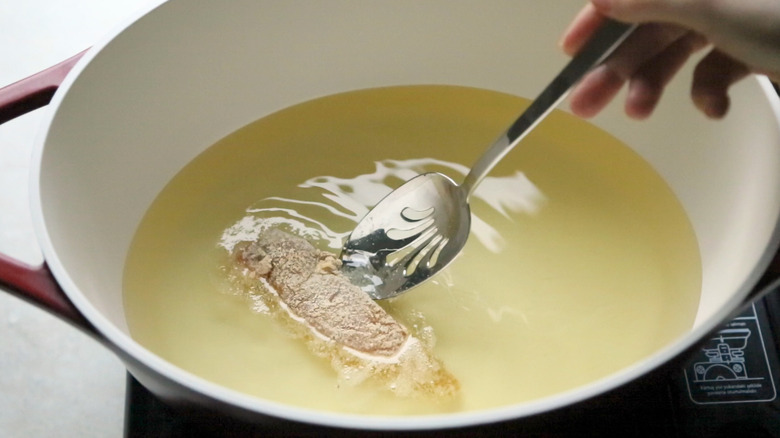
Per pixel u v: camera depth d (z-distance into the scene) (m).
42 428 0.66
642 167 0.73
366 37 0.74
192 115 0.73
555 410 0.51
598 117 0.75
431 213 0.69
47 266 0.56
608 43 0.60
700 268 0.68
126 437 0.63
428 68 0.77
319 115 0.77
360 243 0.69
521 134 0.63
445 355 0.65
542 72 0.75
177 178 0.73
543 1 0.71
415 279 0.67
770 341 0.65
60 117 0.63
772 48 0.54
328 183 0.74
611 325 0.66
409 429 0.51
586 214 0.72
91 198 0.66
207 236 0.71
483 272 0.69
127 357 0.54
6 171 0.77
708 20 0.55
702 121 0.68
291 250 0.68
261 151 0.75
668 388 0.63
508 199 0.73
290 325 0.66
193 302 0.68
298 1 0.70
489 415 0.51
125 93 0.67
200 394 0.52
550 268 0.69
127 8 0.87
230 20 0.70
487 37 0.74
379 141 0.76
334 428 0.51
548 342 0.66
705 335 0.54
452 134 0.76
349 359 0.64
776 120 0.61
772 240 0.57
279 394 0.63
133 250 0.70
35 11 0.87
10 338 0.70
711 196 0.68
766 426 0.62
